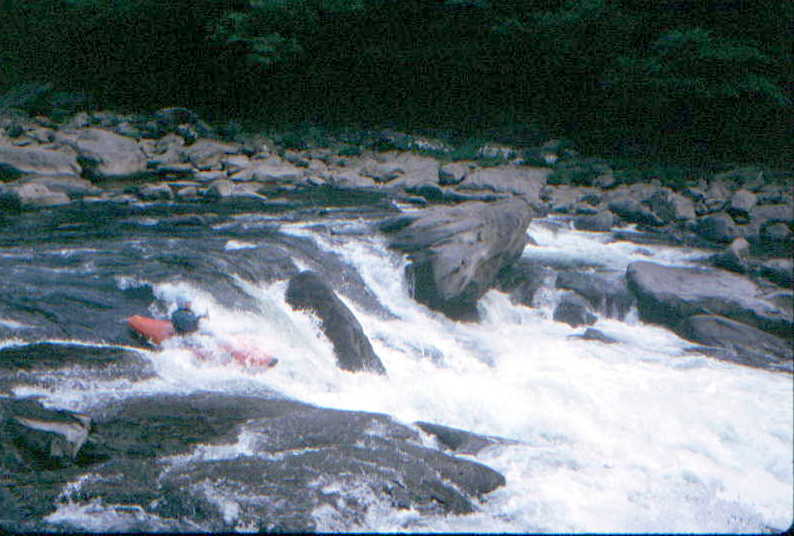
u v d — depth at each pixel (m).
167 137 19.47
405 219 11.25
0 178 15.02
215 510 4.88
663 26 21.41
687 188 16.95
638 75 20.14
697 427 7.89
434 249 10.37
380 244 10.92
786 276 12.16
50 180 14.92
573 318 10.82
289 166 18.20
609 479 6.48
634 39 21.69
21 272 8.85
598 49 21.28
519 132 21.67
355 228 11.66
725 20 20.83
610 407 8.14
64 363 6.87
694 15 21.20
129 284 8.70
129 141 17.03
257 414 6.31
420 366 8.81
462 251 10.30
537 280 11.34
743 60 19.41
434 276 10.14
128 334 7.80
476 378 8.62
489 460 6.33
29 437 5.39
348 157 19.53
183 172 16.83
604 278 11.76
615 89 20.83
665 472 6.84
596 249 13.58
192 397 6.49
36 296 8.16
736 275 12.16
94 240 10.77
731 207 15.63
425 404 7.76
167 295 8.58
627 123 21.67
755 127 20.84
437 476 5.62
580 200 16.75
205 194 14.82
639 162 19.94
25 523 4.68
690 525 5.97
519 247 11.45
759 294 11.26
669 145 21.17
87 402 6.18
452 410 7.72
